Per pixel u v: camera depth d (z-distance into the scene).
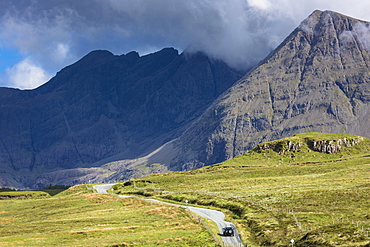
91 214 140.00
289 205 121.19
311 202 121.56
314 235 80.12
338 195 127.88
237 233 95.94
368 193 125.44
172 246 83.06
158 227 106.19
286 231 90.75
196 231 98.12
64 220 127.69
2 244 88.06
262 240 87.25
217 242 86.25
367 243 70.31
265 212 115.06
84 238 94.12
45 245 86.06
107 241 87.94
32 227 118.19
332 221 94.19
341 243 73.12
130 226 107.94
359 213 99.50
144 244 84.94
